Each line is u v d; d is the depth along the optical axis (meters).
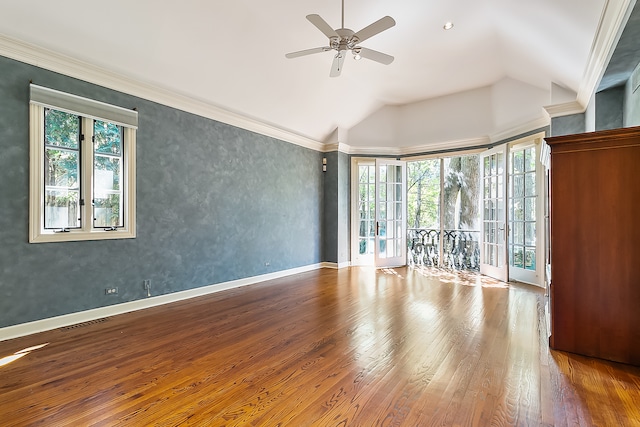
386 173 7.01
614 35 2.64
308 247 6.55
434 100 6.54
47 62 3.06
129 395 1.99
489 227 5.85
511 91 5.43
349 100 6.18
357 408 1.86
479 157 6.15
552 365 2.38
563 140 2.61
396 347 2.72
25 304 2.98
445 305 3.98
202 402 1.92
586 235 2.55
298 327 3.22
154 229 3.96
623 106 3.52
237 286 5.03
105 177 3.57
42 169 3.06
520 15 3.37
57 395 1.98
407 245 7.26
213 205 4.68
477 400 1.93
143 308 3.85
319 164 6.89
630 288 2.40
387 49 4.50
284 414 1.80
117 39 3.27
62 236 3.18
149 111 3.90
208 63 3.99
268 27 3.85
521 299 4.25
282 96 5.16
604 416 1.77
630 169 2.41
